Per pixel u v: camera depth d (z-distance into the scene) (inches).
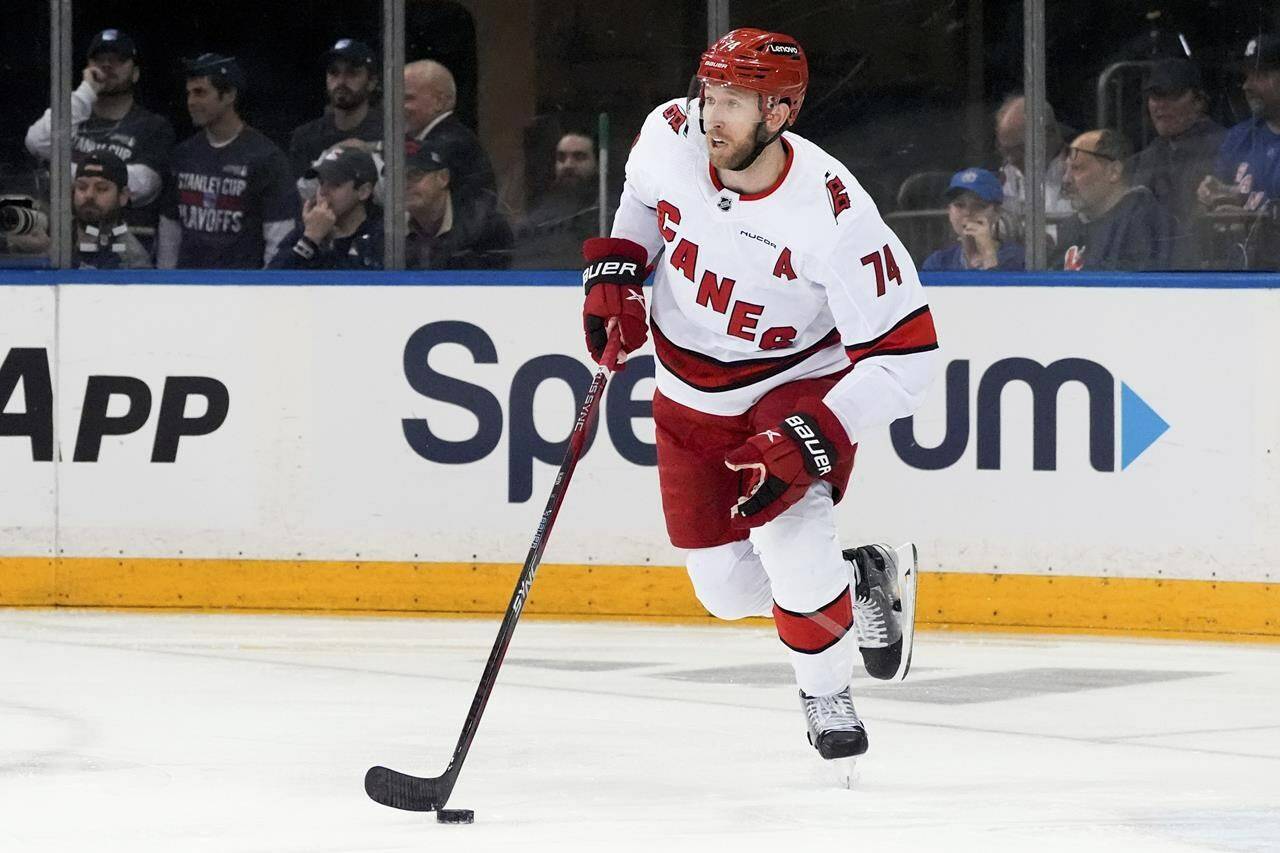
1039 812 471.2
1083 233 914.7
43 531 912.9
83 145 931.3
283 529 909.8
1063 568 882.8
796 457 475.2
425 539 907.4
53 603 913.5
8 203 935.0
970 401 887.1
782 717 634.2
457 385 907.4
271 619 887.1
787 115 475.8
